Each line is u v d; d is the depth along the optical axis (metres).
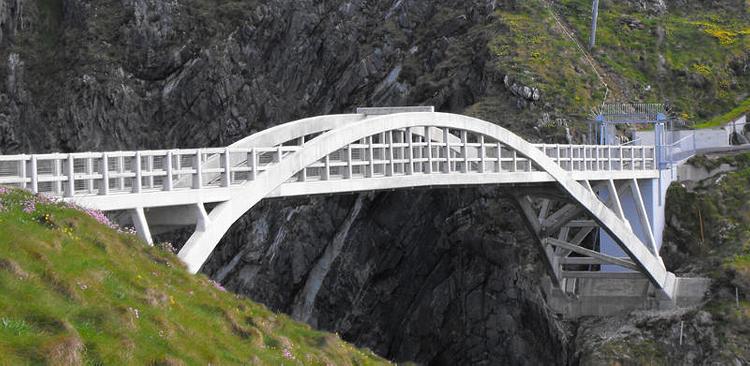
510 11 92.12
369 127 43.00
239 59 102.56
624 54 91.25
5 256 21.95
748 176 72.62
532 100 78.50
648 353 60.72
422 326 73.06
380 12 100.69
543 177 54.28
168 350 22.73
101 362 20.08
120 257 27.05
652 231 67.31
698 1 102.94
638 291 64.62
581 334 63.84
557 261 63.88
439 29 93.56
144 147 101.88
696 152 74.88
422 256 73.56
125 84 103.44
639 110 79.56
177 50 103.69
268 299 78.75
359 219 75.56
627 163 65.56
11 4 112.00
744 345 59.16
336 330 76.19
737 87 91.19
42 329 19.84
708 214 70.25
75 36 108.88
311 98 100.38
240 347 26.66
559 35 88.44
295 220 78.06
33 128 104.88
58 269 22.98
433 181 46.94
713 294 62.53
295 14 102.19
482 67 84.62
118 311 22.77
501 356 68.38
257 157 37.38
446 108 85.81
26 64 108.69
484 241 69.44
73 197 30.34
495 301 68.94
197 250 33.84
